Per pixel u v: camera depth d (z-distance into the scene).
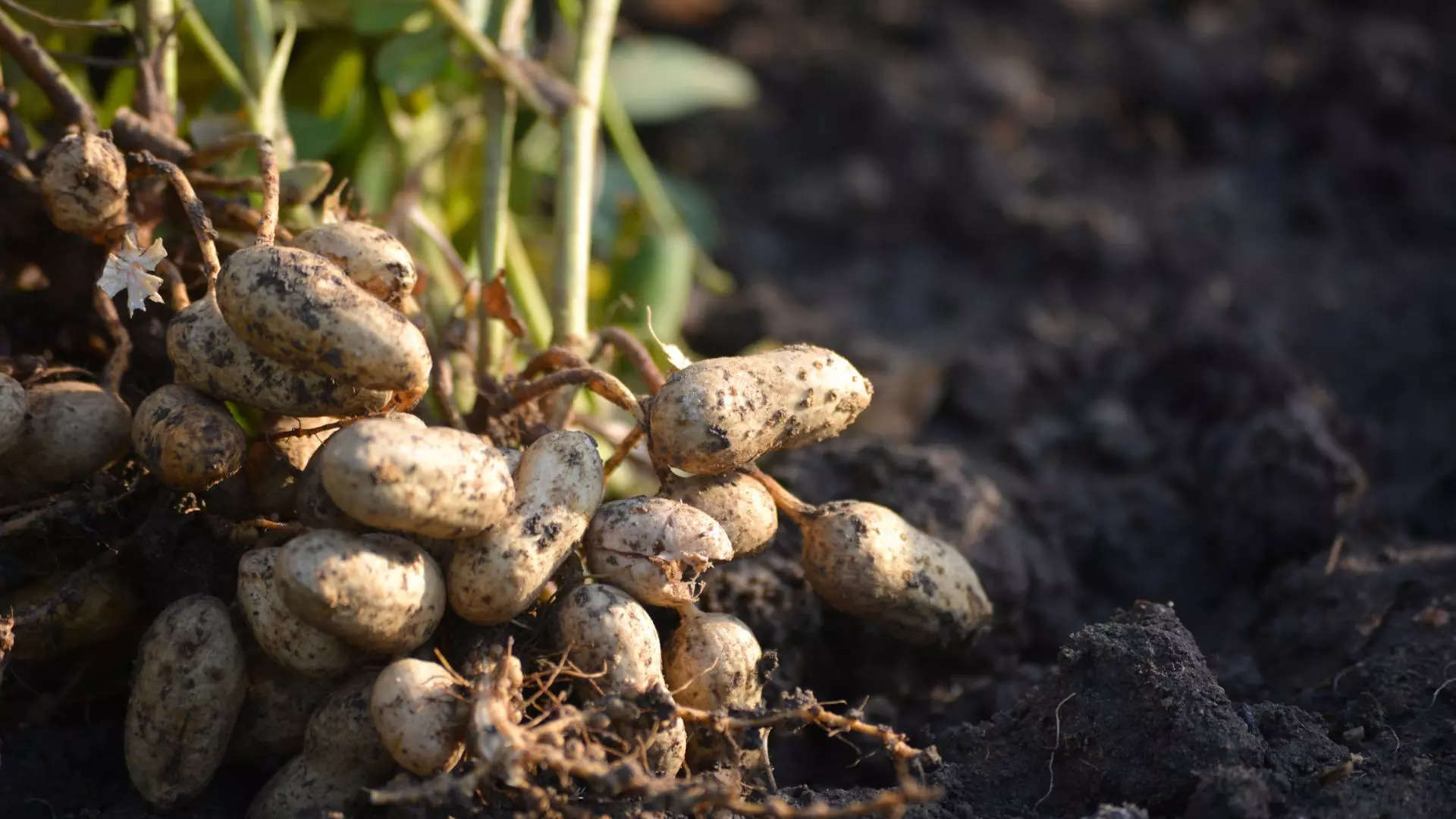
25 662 0.65
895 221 1.21
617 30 1.11
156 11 0.69
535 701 0.62
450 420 0.67
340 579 0.60
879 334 1.07
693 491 0.64
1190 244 1.16
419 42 0.74
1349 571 0.72
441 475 0.60
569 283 0.71
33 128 0.73
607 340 0.69
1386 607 0.71
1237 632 0.73
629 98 1.05
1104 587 0.76
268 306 0.60
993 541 0.71
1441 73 1.29
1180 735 0.64
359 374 0.61
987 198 1.20
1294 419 0.76
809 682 0.69
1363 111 1.27
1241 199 1.21
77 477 0.63
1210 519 0.77
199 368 0.62
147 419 0.62
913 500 0.72
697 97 1.07
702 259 0.93
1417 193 1.20
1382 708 0.67
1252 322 0.89
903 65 1.31
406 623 0.61
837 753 0.68
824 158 1.27
